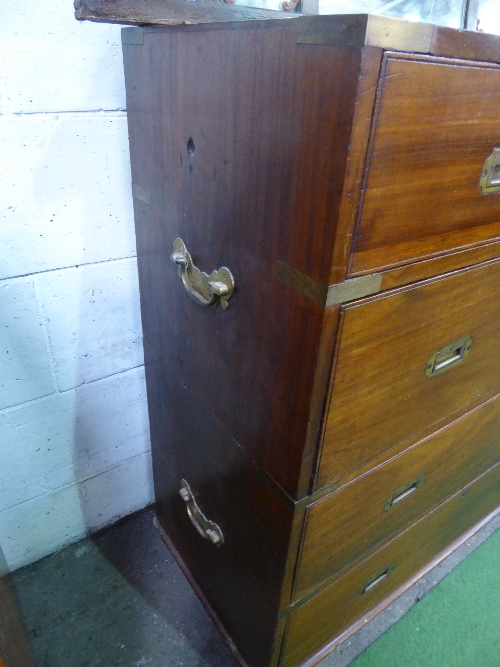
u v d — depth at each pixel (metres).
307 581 0.74
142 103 0.70
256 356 0.60
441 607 1.08
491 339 0.74
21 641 0.74
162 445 1.04
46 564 1.13
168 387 0.91
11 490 1.01
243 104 0.49
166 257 0.76
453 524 1.10
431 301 0.57
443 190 0.49
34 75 0.71
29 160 0.75
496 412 0.92
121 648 0.98
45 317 0.89
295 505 0.61
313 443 0.57
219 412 0.74
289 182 0.46
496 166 0.54
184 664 0.96
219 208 0.58
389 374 0.59
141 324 1.01
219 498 0.82
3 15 0.66
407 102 0.41
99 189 0.84
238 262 0.58
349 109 0.38
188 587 1.10
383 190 0.44
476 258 0.60
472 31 0.42
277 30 0.42
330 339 0.49
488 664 0.99
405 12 0.97
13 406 0.93
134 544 1.19
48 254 0.84
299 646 0.87
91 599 1.07
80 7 0.59
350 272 0.46
